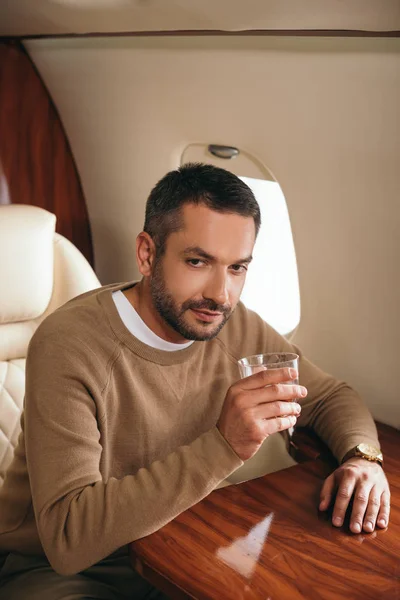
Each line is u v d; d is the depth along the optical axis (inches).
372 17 57.8
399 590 44.8
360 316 80.7
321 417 67.2
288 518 53.2
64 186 108.2
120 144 99.3
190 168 53.9
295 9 60.6
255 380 50.3
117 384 55.9
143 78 88.4
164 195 53.6
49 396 51.8
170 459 51.2
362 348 81.7
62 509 48.9
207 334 54.2
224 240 51.9
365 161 72.2
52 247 76.1
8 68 99.9
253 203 53.2
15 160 103.3
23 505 57.9
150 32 79.2
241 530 51.3
